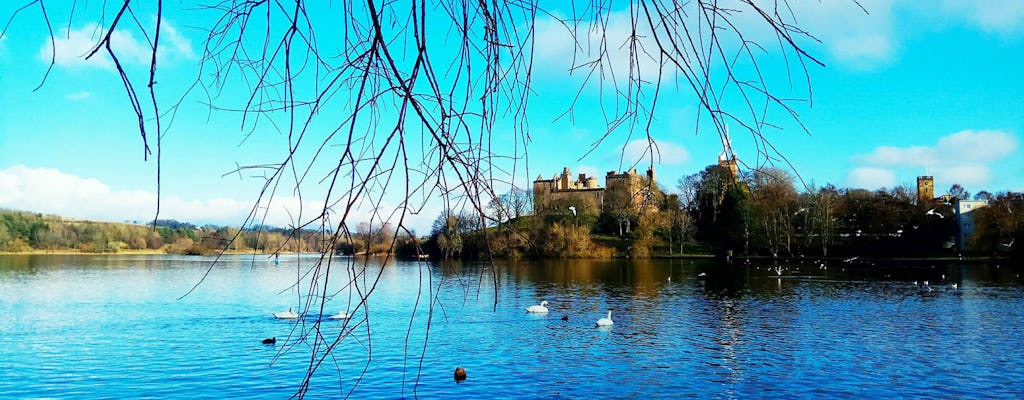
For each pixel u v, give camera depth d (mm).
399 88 2371
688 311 36219
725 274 65000
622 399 18406
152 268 78625
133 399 18078
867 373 20953
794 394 18812
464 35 2518
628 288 50750
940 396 18469
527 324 30797
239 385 19281
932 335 27375
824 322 31453
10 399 18141
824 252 89688
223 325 29938
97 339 26453
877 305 38125
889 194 102562
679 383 19984
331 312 34344
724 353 24125
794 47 2467
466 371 21047
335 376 20172
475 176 2549
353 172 2365
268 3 2375
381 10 2436
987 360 22516
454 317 32719
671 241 96562
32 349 24531
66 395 18500
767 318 33094
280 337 26422
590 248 88750
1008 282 52562
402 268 66438
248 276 62250
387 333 27484
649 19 2566
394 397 18219
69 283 54469
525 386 19578
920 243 99125
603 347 25234
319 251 2529
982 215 85875
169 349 24297
